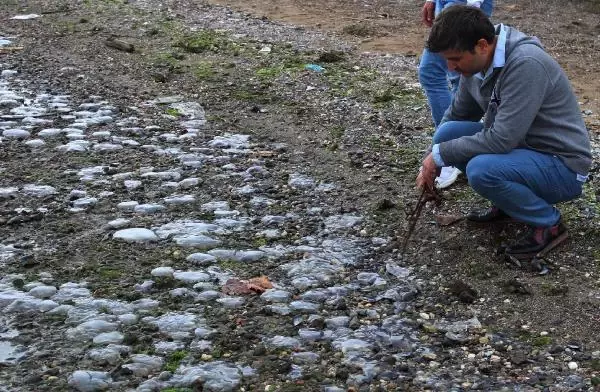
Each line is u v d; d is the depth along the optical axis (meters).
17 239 4.75
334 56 9.16
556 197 4.46
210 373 3.51
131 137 6.51
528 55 4.22
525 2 13.37
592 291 4.25
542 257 4.56
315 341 3.80
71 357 3.64
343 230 4.96
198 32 10.41
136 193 5.42
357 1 13.42
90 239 4.77
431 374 3.56
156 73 8.44
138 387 3.41
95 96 7.59
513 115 4.24
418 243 4.78
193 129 6.78
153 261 4.52
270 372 3.55
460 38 4.23
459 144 4.42
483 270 4.46
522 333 3.90
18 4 11.98
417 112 7.28
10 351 3.68
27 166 5.85
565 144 4.37
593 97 8.32
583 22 12.02
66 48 9.44
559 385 3.47
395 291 4.25
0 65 8.56
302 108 7.38
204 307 4.07
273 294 4.18
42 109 7.14
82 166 5.87
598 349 3.76
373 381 3.49
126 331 3.85
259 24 11.29
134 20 11.05
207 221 5.02
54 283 4.26
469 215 4.94
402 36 10.85
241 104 7.51
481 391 3.43
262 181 5.69
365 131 6.79
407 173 5.86
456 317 4.04
